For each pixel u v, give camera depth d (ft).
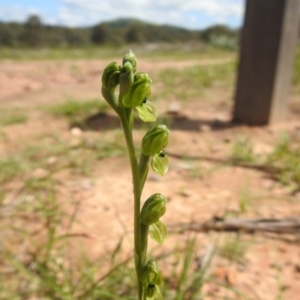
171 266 0.97
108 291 0.84
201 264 0.97
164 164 0.38
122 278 0.88
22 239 1.08
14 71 4.72
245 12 1.97
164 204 0.36
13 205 1.24
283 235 1.11
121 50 9.88
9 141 1.88
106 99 0.34
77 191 1.36
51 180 1.36
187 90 3.03
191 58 6.79
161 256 0.92
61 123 2.17
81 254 1.02
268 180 1.43
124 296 0.85
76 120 2.15
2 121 2.20
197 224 1.13
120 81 0.33
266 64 1.97
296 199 1.30
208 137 1.88
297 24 2.00
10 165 1.52
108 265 0.97
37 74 4.53
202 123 2.10
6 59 6.52
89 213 1.22
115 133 1.89
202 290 0.91
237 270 0.97
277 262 1.00
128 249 1.04
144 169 0.36
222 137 1.89
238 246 1.05
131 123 0.35
